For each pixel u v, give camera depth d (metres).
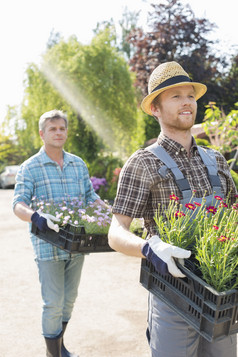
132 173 1.58
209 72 16.92
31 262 5.05
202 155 1.71
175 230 1.35
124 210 1.57
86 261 5.03
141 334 2.98
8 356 2.65
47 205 2.46
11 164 26.89
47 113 2.69
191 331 1.50
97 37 13.55
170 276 1.37
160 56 16.59
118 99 13.41
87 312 3.40
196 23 16.80
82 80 12.98
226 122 5.75
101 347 2.78
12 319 3.26
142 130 15.79
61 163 2.77
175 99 1.63
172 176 1.58
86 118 13.04
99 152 13.29
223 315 1.22
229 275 1.21
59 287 2.46
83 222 2.33
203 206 1.57
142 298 3.74
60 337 2.46
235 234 1.34
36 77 13.57
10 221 8.30
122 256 5.27
